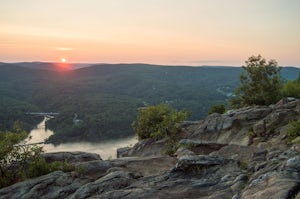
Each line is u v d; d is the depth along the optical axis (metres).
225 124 35.97
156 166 21.45
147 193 14.97
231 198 12.54
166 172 17.98
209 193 14.08
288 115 31.92
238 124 35.47
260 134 31.17
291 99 39.81
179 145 27.97
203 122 39.16
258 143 29.38
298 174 11.92
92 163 21.84
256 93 57.78
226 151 22.33
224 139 34.22
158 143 36.75
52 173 19.70
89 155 26.25
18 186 18.52
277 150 18.22
